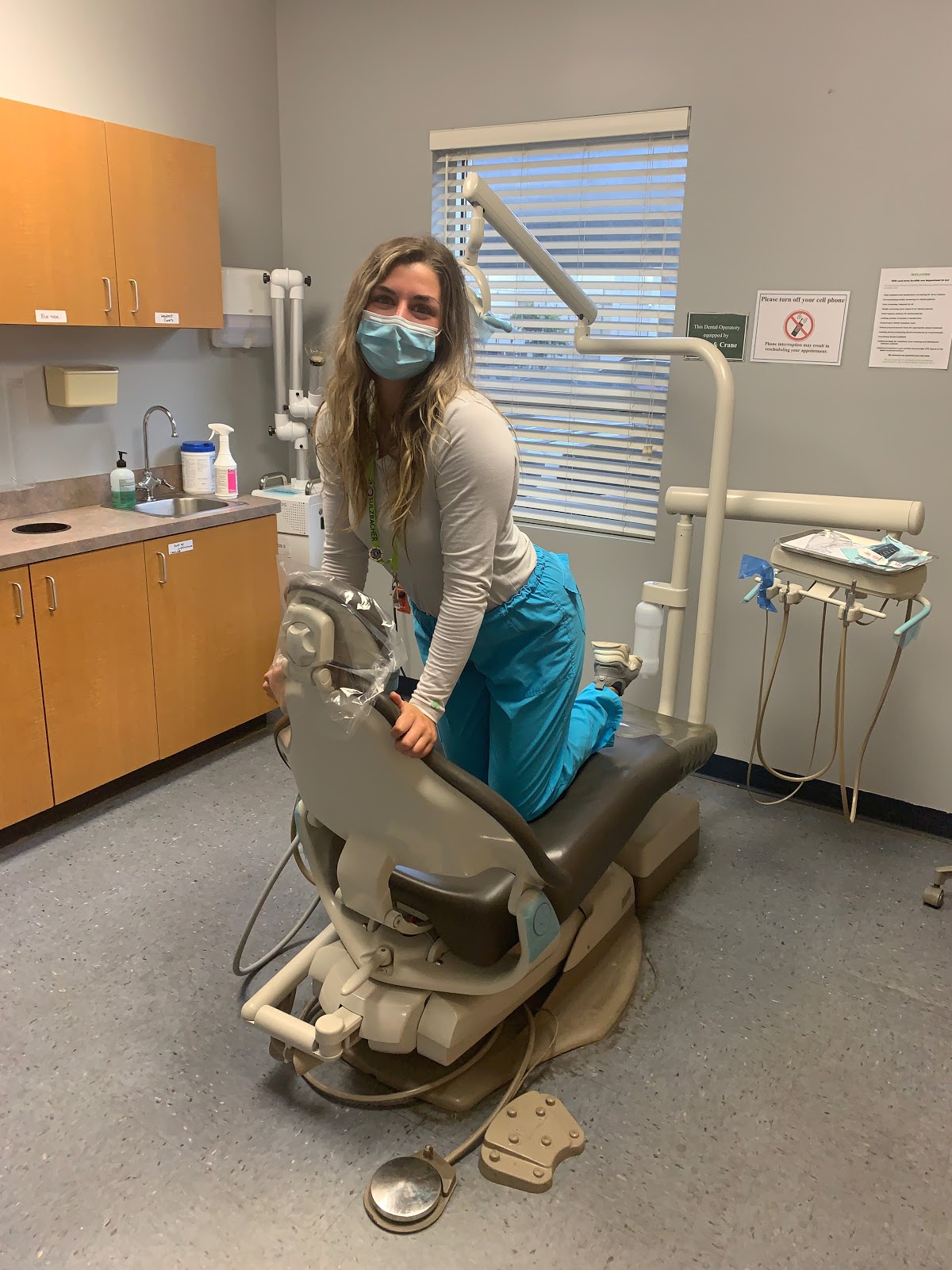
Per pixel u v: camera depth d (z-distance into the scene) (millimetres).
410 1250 1409
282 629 1355
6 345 2709
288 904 2275
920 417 2496
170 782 2895
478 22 2943
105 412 3041
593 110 2803
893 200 2410
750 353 2701
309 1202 1489
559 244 3072
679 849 2436
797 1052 1845
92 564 2537
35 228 2451
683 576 2408
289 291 3365
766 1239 1442
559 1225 1457
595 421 3143
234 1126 1632
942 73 2287
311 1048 1543
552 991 1897
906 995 2021
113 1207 1471
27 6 2584
